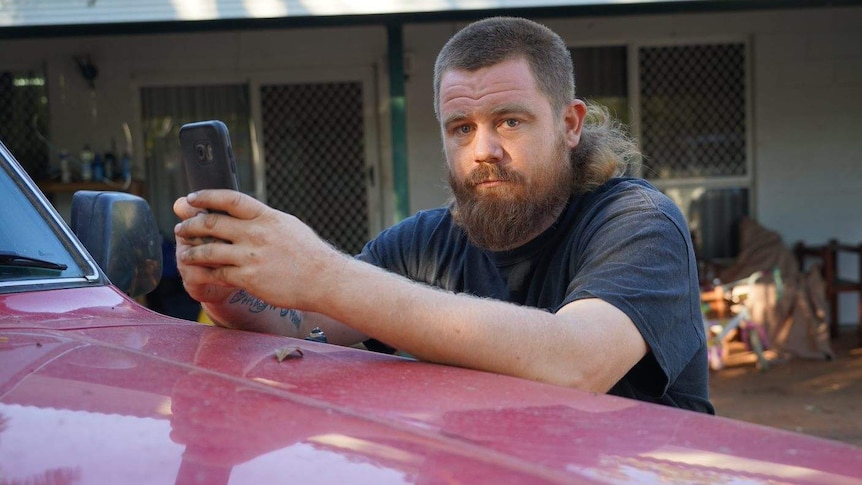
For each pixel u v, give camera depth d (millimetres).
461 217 1900
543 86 1792
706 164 8258
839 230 8336
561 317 1403
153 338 1329
